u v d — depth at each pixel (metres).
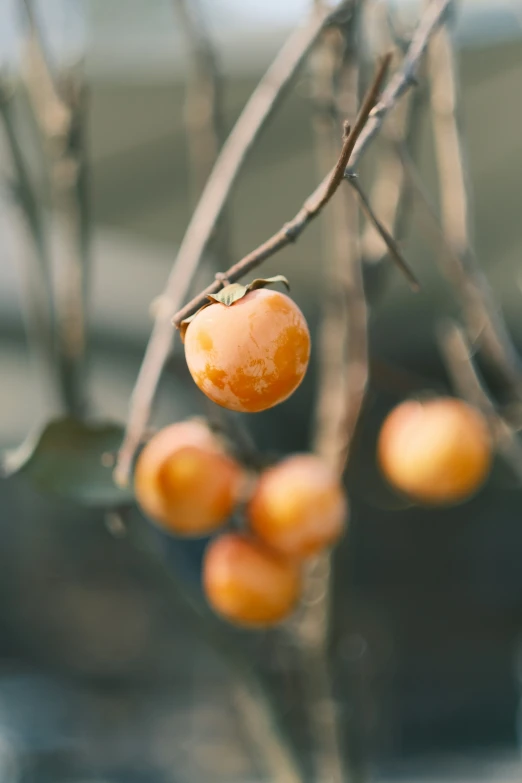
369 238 0.52
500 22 0.74
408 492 0.59
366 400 0.52
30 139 0.69
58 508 1.62
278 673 0.56
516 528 1.86
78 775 1.24
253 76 0.79
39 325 0.53
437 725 1.56
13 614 1.72
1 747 1.23
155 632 1.65
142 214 1.08
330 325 0.55
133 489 0.51
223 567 0.52
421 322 1.32
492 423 0.58
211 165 0.53
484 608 1.83
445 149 0.54
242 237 1.09
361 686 0.57
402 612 1.82
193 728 1.40
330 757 0.55
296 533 0.51
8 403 1.27
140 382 0.48
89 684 1.61
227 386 0.42
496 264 1.18
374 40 0.54
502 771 1.35
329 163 0.51
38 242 0.53
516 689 1.65
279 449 1.66
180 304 0.48
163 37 0.78
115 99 0.86
